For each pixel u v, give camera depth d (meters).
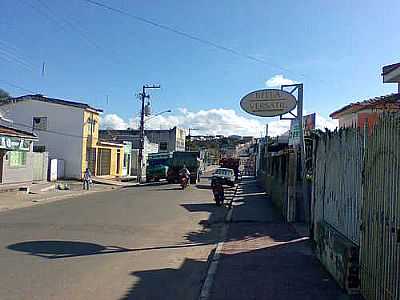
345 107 21.89
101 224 15.79
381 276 5.88
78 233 13.65
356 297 6.96
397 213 5.34
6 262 9.42
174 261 10.37
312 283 7.99
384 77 13.23
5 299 6.88
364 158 6.85
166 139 87.12
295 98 17.58
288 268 9.22
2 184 29.94
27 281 7.97
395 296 5.32
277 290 7.56
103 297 7.22
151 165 48.06
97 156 49.81
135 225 15.88
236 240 13.05
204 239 13.71
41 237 12.70
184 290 7.89
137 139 74.69
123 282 8.22
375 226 6.18
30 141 33.78
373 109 15.84
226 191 33.84
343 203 8.19
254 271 8.96
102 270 9.07
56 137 44.66
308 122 25.84
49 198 26.31
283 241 12.84
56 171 41.78
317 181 10.62
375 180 6.23
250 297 7.18
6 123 39.66
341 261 7.57
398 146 5.39
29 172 34.28
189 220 17.84
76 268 9.12
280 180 21.03
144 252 11.29
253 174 70.44
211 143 129.00
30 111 44.78
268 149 31.03
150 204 23.48
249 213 19.92
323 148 10.07
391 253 5.50
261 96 17.95
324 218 9.74
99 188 36.72
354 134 7.60
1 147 28.59
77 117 44.62
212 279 8.32
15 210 20.16
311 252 11.05
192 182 44.91
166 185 42.03
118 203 23.86
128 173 62.62
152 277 8.73
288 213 17.27
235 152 113.50
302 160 16.61
